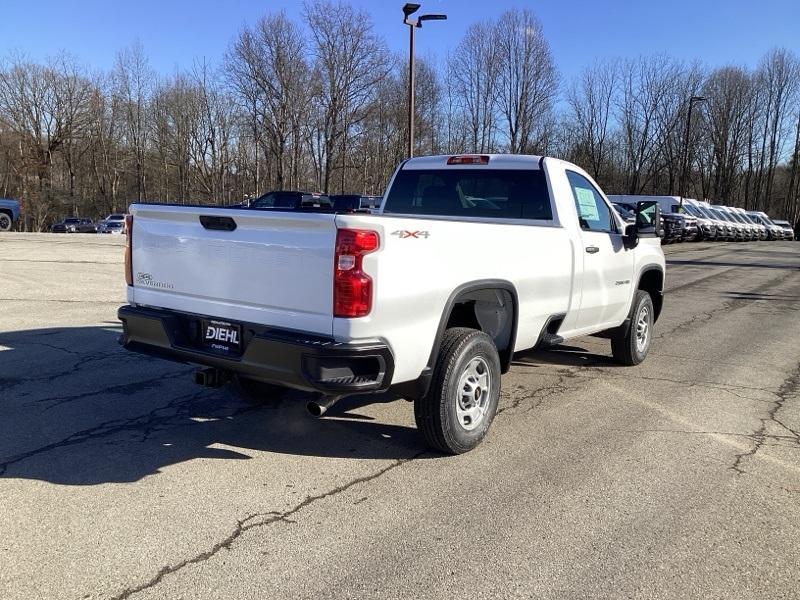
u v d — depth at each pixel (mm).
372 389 3576
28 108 56688
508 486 3850
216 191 58844
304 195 20641
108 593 2701
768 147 74000
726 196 72375
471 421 4348
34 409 5039
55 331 7852
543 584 2846
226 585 2785
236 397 5461
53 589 2715
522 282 4629
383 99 43969
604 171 63562
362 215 3562
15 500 3514
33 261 15867
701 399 5750
